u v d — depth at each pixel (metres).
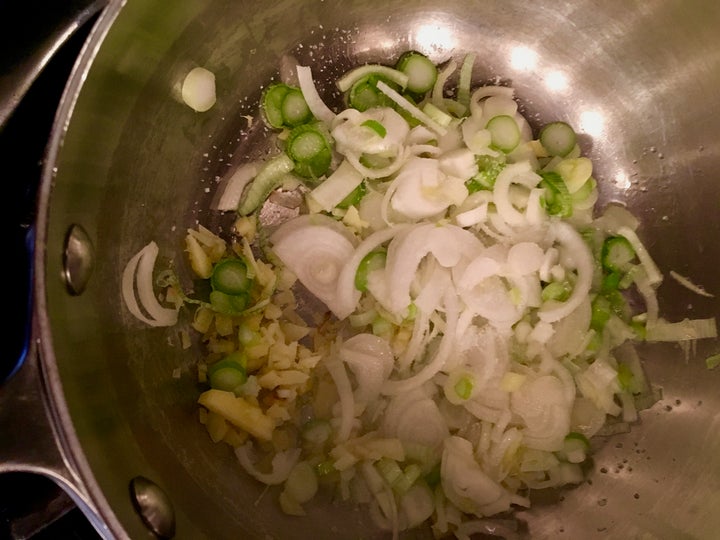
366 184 0.14
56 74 0.11
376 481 0.13
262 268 0.14
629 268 0.15
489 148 0.14
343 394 0.13
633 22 0.14
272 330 0.13
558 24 0.15
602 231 0.15
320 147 0.14
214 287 0.13
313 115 0.15
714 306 0.14
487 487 0.13
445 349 0.14
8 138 0.11
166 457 0.12
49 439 0.09
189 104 0.13
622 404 0.14
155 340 0.13
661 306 0.15
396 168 0.14
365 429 0.14
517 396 0.14
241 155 0.15
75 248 0.10
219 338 0.14
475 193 0.14
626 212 0.15
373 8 0.15
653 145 0.15
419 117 0.15
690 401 0.14
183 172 0.14
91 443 0.09
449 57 0.16
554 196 0.14
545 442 0.14
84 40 0.11
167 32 0.12
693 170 0.15
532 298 0.14
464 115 0.15
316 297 0.14
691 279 0.15
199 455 0.12
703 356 0.14
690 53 0.14
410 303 0.14
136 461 0.11
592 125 0.16
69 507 0.10
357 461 0.13
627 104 0.16
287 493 0.13
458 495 0.13
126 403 0.11
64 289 0.10
